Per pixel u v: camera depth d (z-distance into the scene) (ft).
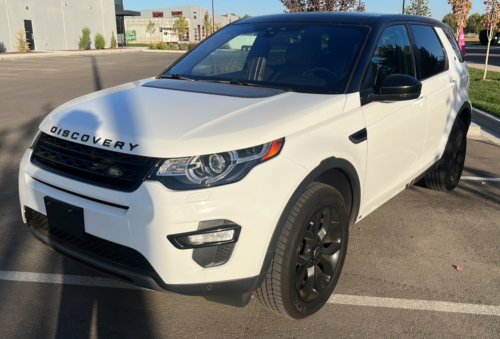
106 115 8.68
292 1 43.88
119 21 156.66
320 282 9.41
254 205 7.46
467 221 14.17
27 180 8.89
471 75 53.06
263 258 7.72
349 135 9.34
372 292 10.25
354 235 13.06
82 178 8.02
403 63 12.14
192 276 7.43
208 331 8.86
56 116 9.20
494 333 8.94
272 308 8.58
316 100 9.32
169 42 169.37
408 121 11.65
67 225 8.14
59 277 10.58
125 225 7.45
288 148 8.02
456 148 15.65
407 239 12.89
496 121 27.84
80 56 101.35
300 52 11.20
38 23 107.14
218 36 13.29
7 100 36.17
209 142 7.47
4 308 9.35
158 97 9.66
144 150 7.45
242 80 10.96
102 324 8.98
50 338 8.53
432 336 8.80
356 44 10.92
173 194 7.23
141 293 10.07
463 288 10.51
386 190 11.53
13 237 12.45
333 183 9.93
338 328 9.00
